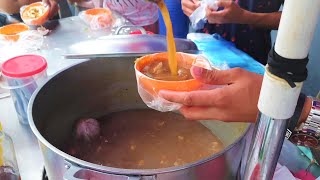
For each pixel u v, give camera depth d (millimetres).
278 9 1575
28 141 809
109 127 874
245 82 590
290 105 355
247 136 595
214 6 1366
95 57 844
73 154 781
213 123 844
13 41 1257
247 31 1542
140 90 653
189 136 838
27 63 869
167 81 607
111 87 908
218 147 801
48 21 1466
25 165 740
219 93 585
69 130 850
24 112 843
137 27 1298
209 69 626
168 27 658
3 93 990
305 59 328
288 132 604
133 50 859
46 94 747
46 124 757
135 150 792
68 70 804
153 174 488
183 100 585
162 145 807
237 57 1176
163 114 916
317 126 584
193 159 762
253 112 588
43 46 1270
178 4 1562
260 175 430
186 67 684
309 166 789
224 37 1566
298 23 307
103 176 500
